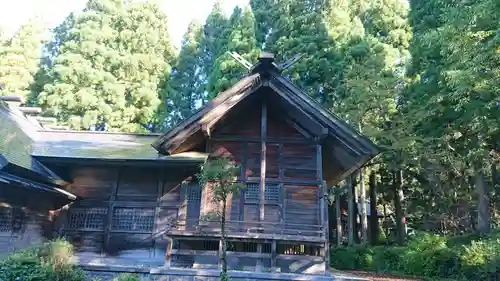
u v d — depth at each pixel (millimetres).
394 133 18438
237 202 12031
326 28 23328
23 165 10828
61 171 12773
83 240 12188
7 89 25031
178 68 31406
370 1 25844
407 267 14883
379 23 23859
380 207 34438
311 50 22594
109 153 12688
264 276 9195
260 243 10172
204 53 33000
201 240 10602
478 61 10141
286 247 12539
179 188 12539
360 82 18828
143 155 12461
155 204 12375
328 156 13750
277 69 12062
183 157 11992
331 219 29656
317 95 22625
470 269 11680
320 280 9141
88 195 12617
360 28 22812
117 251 12008
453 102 15508
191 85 31750
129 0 27625
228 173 8172
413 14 19250
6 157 10398
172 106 29406
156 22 28188
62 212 12484
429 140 17422
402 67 21875
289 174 12422
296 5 24938
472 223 21125
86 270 9047
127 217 12391
